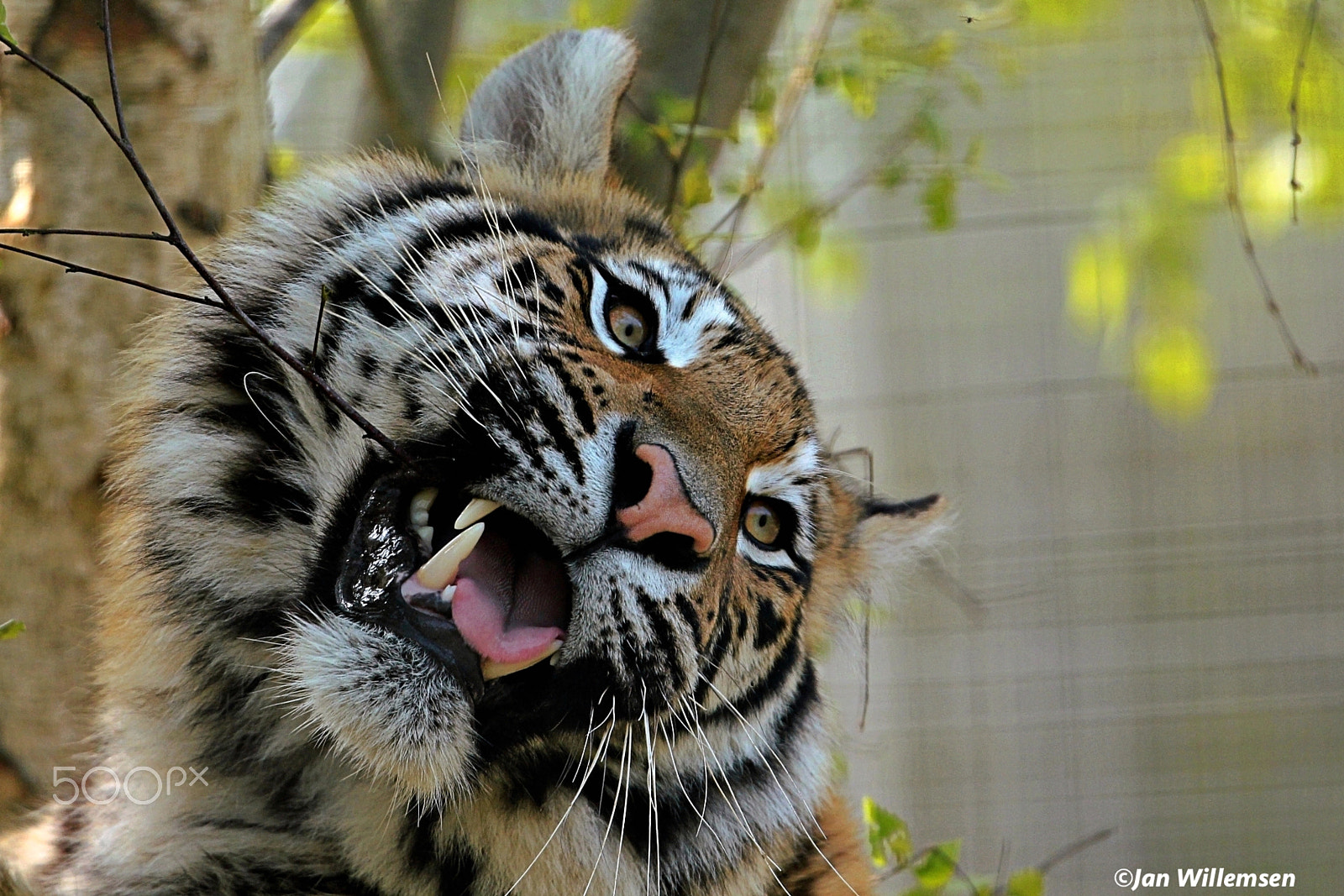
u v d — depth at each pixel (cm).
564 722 654
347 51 1291
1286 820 2012
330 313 700
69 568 761
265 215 758
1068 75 1834
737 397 732
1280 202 1409
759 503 746
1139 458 2102
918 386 2098
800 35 1283
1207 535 2081
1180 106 1802
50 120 753
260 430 689
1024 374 2080
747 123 1219
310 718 604
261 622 675
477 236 729
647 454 645
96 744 729
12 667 757
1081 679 2056
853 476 966
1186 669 2067
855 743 1134
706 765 723
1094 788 2011
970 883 871
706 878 740
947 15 1245
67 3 750
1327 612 2077
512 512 670
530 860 684
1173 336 1564
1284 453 2100
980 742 2045
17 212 751
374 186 769
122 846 675
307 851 683
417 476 652
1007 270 2078
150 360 721
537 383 653
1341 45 1223
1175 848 2003
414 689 589
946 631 2058
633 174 1045
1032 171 1898
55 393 754
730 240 1006
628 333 735
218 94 785
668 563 648
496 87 855
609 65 866
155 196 553
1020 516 2086
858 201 1853
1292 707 2061
